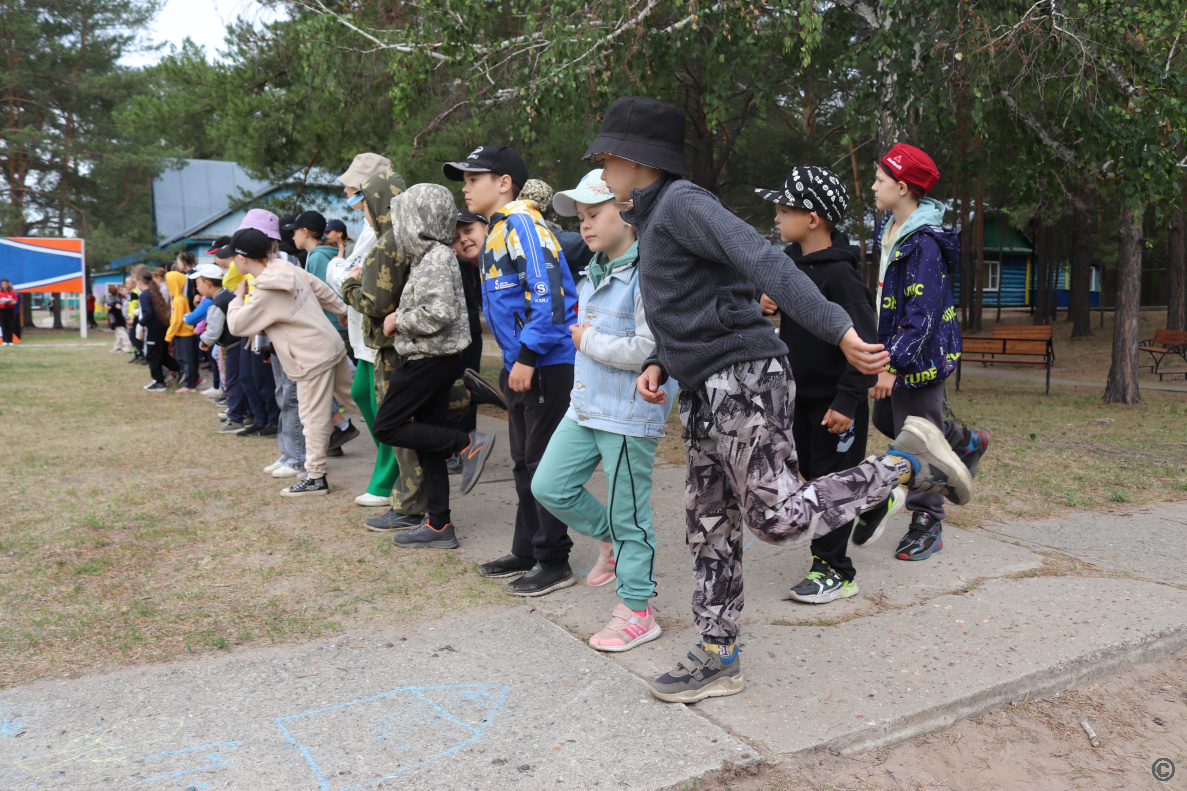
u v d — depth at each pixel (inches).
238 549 167.8
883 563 157.2
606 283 119.9
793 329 138.8
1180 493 215.2
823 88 642.8
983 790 91.8
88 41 1360.7
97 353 749.3
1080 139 356.2
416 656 116.9
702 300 91.3
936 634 123.2
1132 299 428.8
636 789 84.4
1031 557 159.6
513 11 398.3
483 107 397.7
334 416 265.6
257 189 1498.5
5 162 1289.4
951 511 196.2
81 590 143.9
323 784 85.7
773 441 92.4
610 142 94.0
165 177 1510.8
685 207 88.7
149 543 171.6
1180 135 320.2
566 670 111.9
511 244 145.6
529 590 142.9
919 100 309.9
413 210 161.2
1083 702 109.8
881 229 164.6
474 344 220.2
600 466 247.3
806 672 111.2
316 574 153.0
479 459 166.4
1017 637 121.4
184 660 116.1
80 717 100.1
